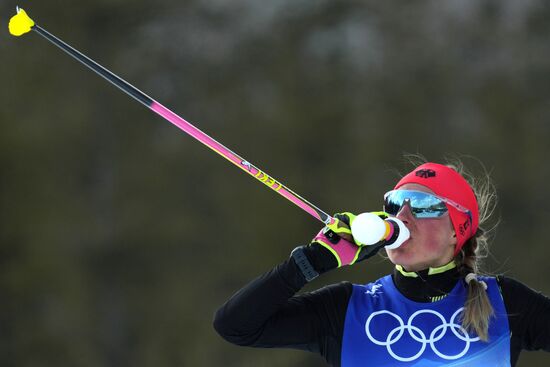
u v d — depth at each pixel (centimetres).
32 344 8825
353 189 9688
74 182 9650
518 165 9938
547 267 9362
